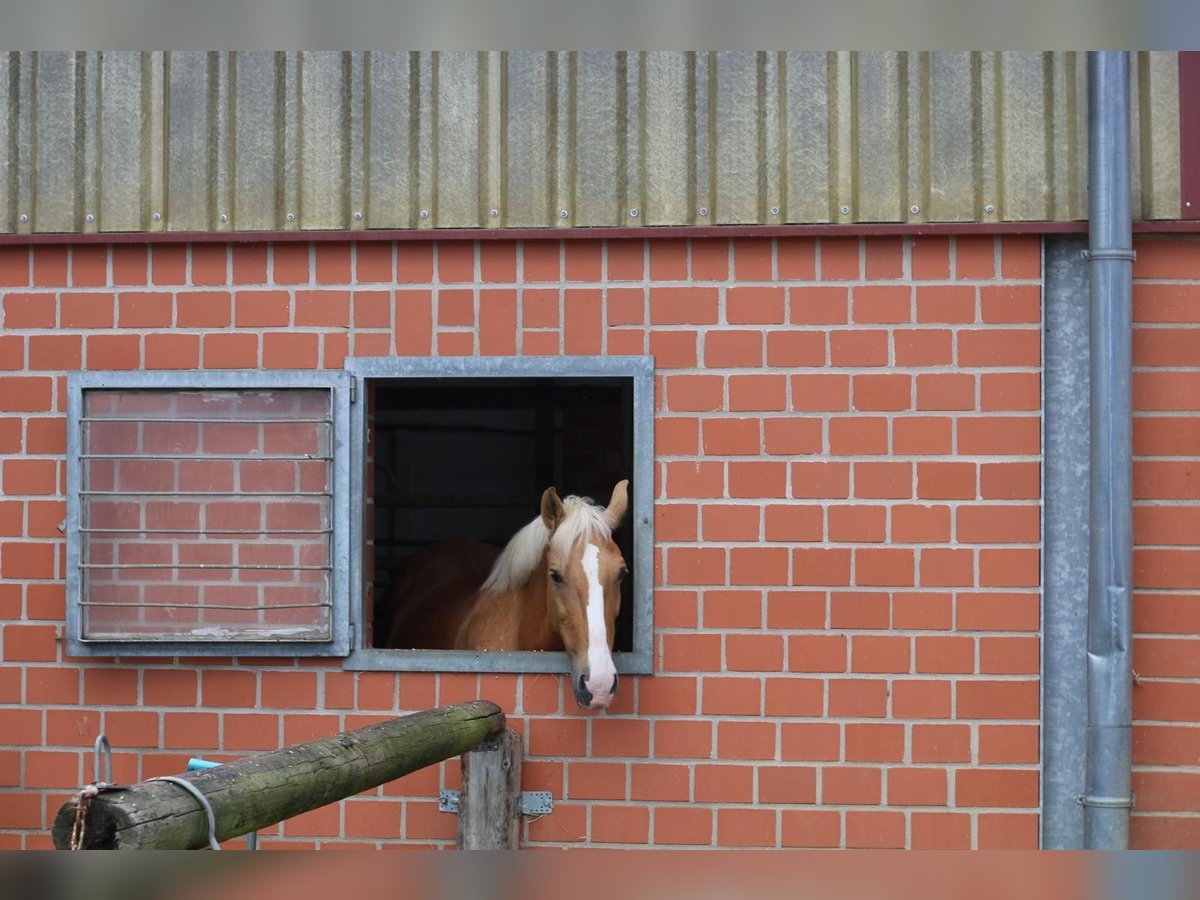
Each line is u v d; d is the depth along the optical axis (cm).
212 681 478
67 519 477
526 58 475
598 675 412
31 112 486
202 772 282
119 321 484
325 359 480
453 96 476
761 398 468
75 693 480
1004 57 464
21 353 486
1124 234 453
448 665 471
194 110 482
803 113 467
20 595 483
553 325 475
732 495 468
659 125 471
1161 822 459
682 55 471
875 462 465
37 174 485
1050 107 462
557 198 472
